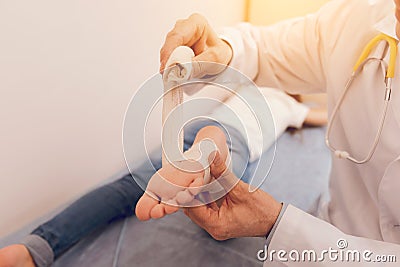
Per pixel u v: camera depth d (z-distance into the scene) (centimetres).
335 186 84
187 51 56
